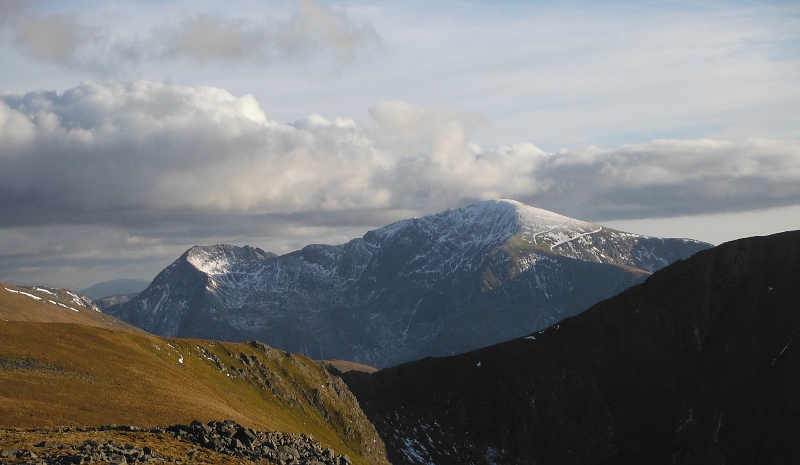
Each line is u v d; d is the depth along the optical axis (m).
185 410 101.25
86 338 126.12
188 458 60.41
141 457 56.72
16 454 51.31
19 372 99.69
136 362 123.56
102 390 101.19
